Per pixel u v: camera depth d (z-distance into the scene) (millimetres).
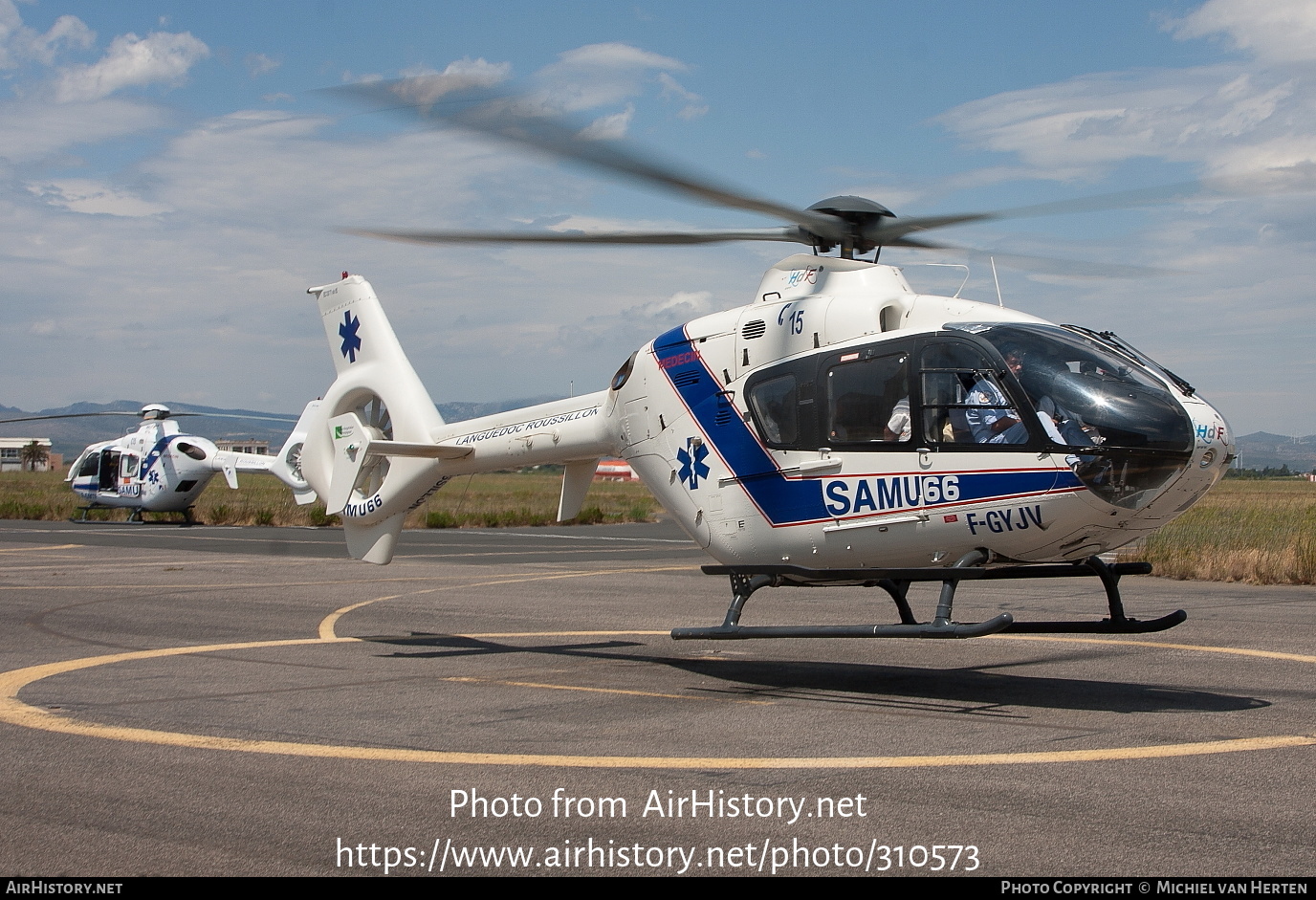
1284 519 29781
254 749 7082
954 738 7328
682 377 10383
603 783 6230
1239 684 9359
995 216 8922
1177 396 8297
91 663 10703
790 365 9508
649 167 7996
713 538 10125
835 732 7574
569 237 9086
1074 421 8070
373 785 6215
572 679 9883
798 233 9883
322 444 14320
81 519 40625
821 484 9250
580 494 12195
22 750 7059
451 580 19469
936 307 9125
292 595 16922
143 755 6938
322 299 14633
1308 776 6301
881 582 9484
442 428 13180
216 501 49438
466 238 8945
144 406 39719
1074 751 6938
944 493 8531
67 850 5141
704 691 9266
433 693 9133
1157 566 19609
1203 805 5723
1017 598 15828
